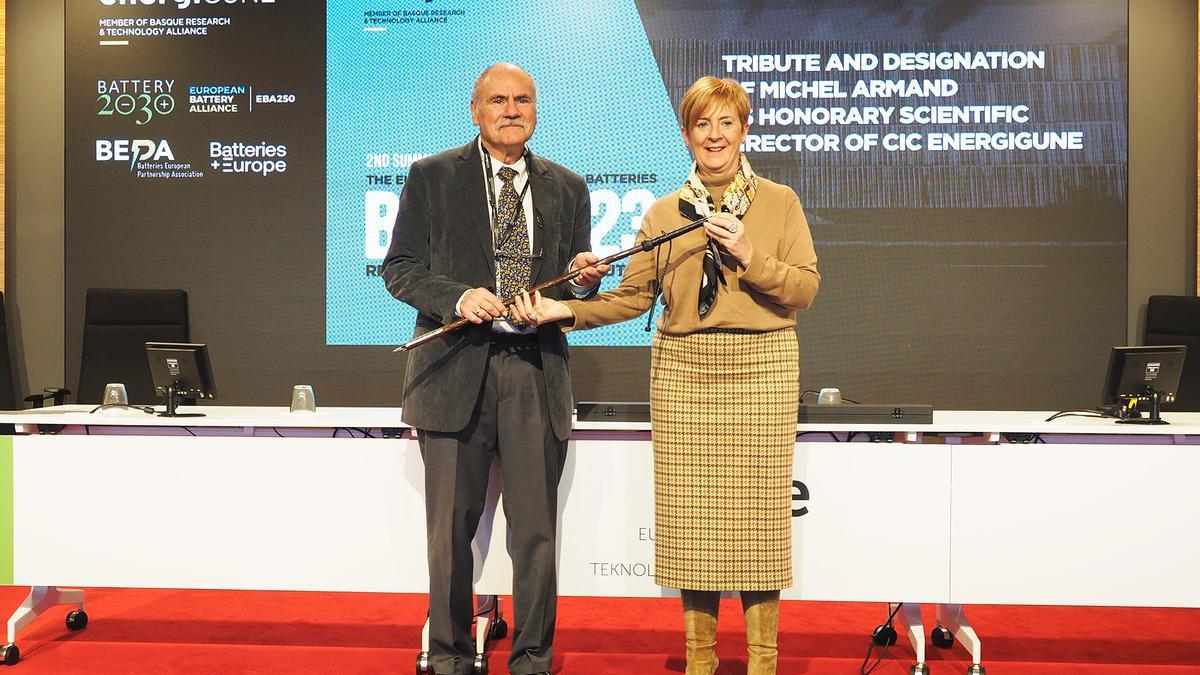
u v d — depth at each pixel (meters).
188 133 5.48
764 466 2.53
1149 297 4.99
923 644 3.07
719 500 2.54
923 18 5.27
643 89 5.34
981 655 3.38
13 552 3.18
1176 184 5.29
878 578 3.04
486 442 2.77
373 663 3.23
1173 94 5.27
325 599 4.14
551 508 2.80
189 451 3.17
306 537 3.15
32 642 3.44
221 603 4.04
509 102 2.76
